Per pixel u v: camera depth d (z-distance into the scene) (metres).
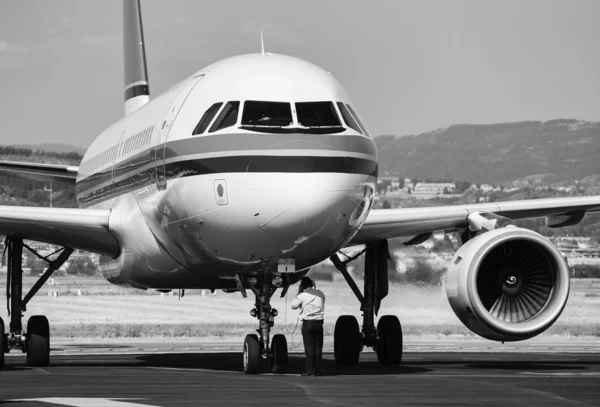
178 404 41.00
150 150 63.28
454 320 139.12
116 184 74.06
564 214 71.56
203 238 57.03
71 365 71.88
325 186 53.03
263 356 58.94
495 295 63.12
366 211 56.56
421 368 66.12
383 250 69.81
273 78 57.09
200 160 55.62
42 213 65.62
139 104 101.19
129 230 67.25
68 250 71.56
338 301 181.88
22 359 83.25
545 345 102.12
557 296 61.47
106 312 173.25
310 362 57.41
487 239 61.31
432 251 151.62
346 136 54.59
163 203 60.12
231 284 67.69
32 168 97.88
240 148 53.75
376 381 52.72
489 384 50.62
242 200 53.38
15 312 69.81
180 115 59.72
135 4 102.19
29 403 41.38
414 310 145.50
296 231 53.41
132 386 49.81
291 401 42.31
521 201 68.50
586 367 66.00
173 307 190.00
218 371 63.28
